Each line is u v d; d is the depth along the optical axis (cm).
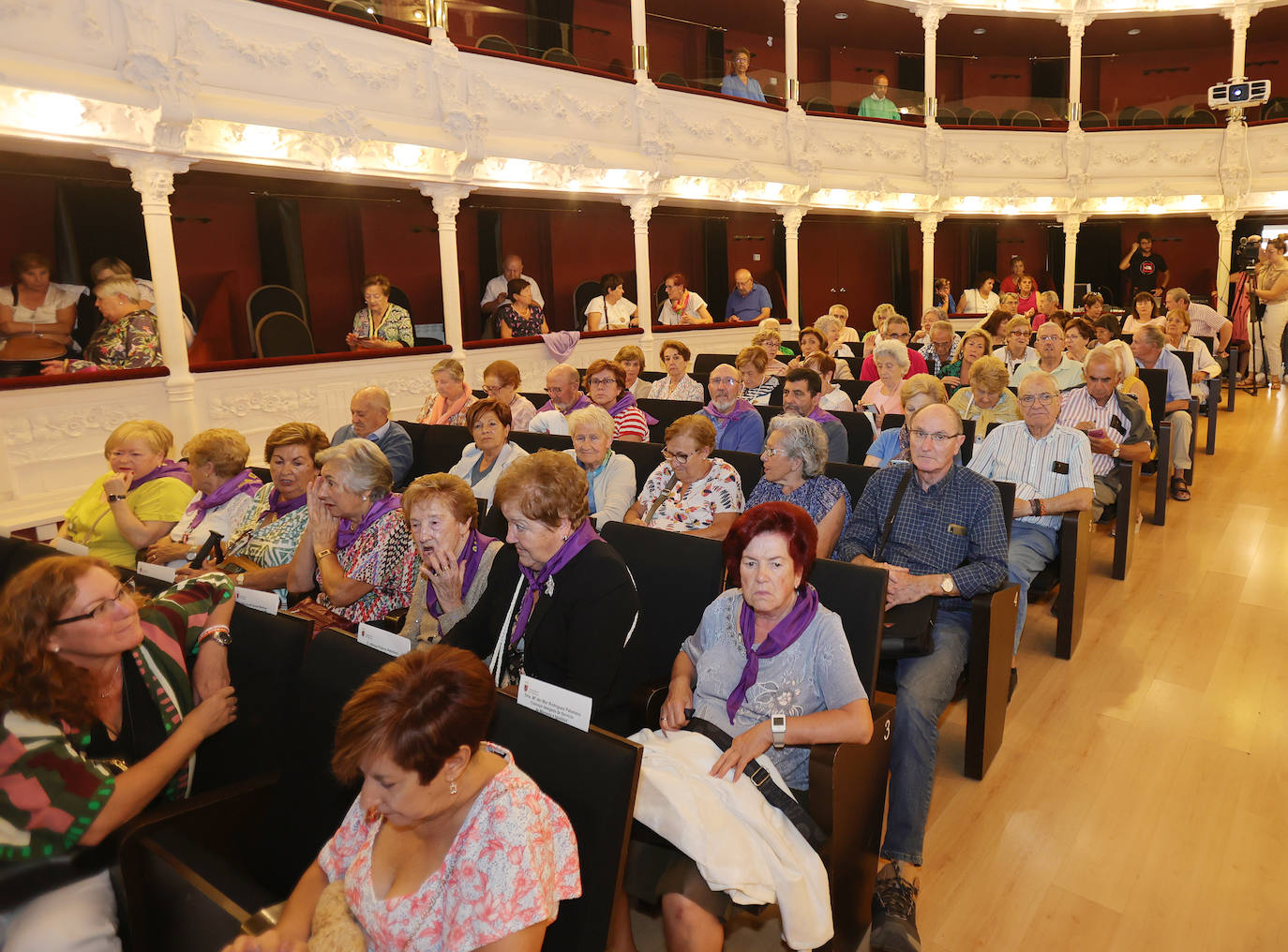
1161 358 664
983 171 1380
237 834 201
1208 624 434
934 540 325
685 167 1046
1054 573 423
